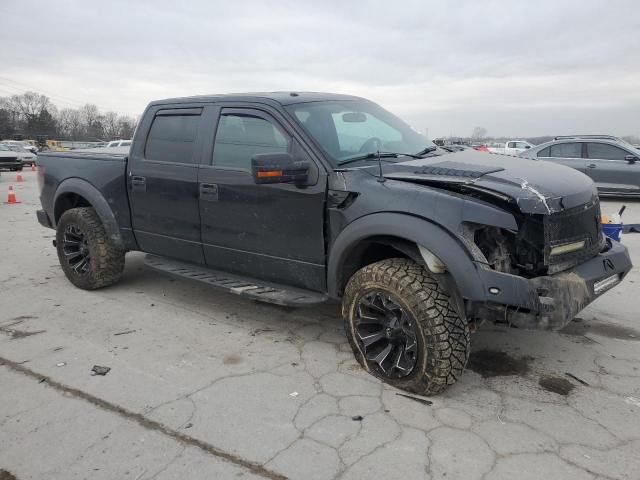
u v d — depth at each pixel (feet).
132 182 15.47
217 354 12.62
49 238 27.14
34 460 8.71
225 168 13.21
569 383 10.98
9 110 315.58
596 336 13.38
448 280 9.77
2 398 10.66
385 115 14.78
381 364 10.84
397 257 11.59
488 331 13.66
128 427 9.59
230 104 13.55
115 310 15.74
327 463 8.49
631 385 10.88
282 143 12.25
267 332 13.96
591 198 10.84
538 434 9.18
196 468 8.43
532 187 9.73
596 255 11.03
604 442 8.94
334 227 11.25
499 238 9.77
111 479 8.21
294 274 12.42
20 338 13.67
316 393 10.67
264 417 9.83
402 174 10.82
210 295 17.12
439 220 9.64
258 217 12.59
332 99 13.91
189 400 10.49
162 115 15.11
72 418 9.91
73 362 12.25
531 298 9.19
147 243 15.74
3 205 40.88
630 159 37.42
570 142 39.99
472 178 10.09
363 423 9.57
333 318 14.93
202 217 13.85
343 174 11.13
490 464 8.39
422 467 8.34
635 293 16.67
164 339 13.56
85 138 325.62
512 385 10.91
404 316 10.18
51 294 17.35
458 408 10.03
